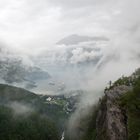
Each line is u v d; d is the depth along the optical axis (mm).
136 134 122438
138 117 130625
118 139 133125
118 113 141875
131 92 149500
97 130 183500
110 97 159500
